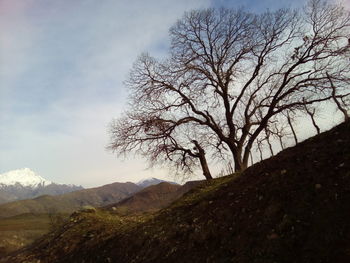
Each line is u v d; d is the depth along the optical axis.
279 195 11.72
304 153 13.56
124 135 29.58
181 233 14.12
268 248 9.61
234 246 10.91
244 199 13.18
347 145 12.06
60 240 23.70
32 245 28.33
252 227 11.12
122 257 16.16
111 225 22.81
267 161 15.73
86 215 26.80
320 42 27.30
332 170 11.16
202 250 12.08
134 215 26.55
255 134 29.47
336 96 27.09
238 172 22.94
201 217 14.29
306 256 8.52
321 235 8.80
